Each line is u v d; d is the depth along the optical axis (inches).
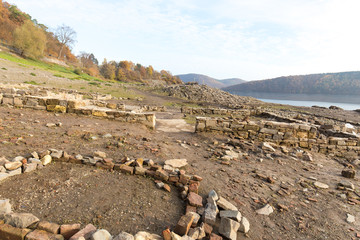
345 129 464.8
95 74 3636.8
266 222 139.6
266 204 159.5
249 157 274.1
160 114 665.0
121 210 119.0
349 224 150.0
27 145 181.6
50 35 3432.6
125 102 933.2
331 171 264.1
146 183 153.9
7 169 130.8
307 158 297.9
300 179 219.5
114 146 218.5
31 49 2170.3
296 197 180.7
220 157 256.1
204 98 1563.7
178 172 175.0
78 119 334.6
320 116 999.6
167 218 120.6
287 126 358.9
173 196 145.8
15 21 2923.2
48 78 1191.6
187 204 135.2
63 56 3806.6
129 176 159.6
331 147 355.6
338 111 1224.2
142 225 110.3
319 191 197.8
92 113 360.5
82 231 90.7
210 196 146.6
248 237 121.6
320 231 138.0
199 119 376.5
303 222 145.4
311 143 357.4
